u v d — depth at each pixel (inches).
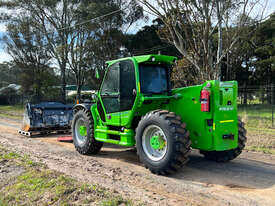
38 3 1138.7
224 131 199.0
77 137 281.1
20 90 1588.3
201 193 162.1
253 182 182.9
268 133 402.3
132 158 253.0
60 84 1355.8
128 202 141.9
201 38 431.8
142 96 211.0
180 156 183.9
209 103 194.9
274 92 822.5
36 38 1275.8
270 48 1186.0
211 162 236.2
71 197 150.0
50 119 391.5
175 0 426.9
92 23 1106.1
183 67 533.6
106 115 246.4
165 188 169.9
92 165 223.6
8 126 517.3
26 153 266.1
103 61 1162.6
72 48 1140.5
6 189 171.2
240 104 941.8
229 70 913.5
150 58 208.1
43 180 176.1
